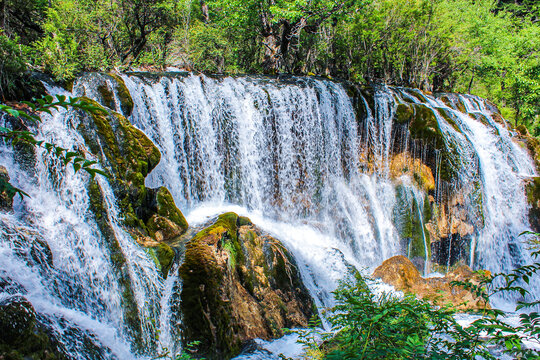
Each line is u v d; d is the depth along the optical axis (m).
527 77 28.02
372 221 14.52
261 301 8.89
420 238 14.40
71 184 7.82
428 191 14.91
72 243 7.22
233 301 8.27
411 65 23.52
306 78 16.28
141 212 9.33
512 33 32.66
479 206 15.05
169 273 7.99
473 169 15.28
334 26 21.72
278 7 19.50
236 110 13.15
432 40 23.38
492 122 18.17
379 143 15.54
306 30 21.44
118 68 14.58
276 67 20.78
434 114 15.19
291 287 9.49
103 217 7.84
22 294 5.94
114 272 7.48
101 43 16.47
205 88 12.80
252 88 13.60
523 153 17.73
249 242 9.51
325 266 11.08
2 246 6.18
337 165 15.01
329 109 14.80
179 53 19.39
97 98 10.49
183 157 12.12
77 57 12.78
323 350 5.94
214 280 7.93
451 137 15.23
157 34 19.48
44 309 6.02
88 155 8.23
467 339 3.47
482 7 32.72
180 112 12.15
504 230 15.84
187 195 12.09
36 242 6.68
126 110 10.74
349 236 13.83
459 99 20.25
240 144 13.17
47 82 10.85
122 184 8.62
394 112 15.36
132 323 7.29
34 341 5.21
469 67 26.59
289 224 13.24
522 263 15.26
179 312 7.56
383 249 14.39
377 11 21.73
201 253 8.21
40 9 15.56
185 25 20.05
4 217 6.68
